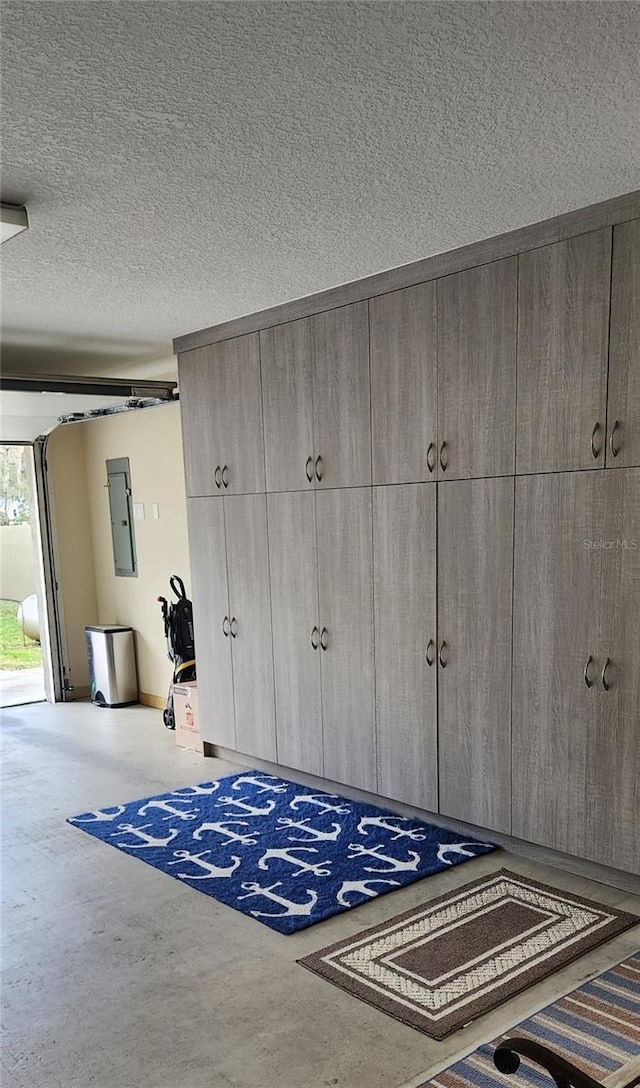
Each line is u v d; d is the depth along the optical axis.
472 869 3.23
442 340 3.33
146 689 6.42
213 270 3.36
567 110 2.02
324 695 4.09
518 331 3.06
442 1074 2.07
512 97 1.94
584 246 2.82
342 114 2.00
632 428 2.75
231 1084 2.07
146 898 3.10
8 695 6.82
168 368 5.63
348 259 3.30
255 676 4.52
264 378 4.20
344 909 2.93
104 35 1.61
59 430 6.62
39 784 4.50
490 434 3.20
